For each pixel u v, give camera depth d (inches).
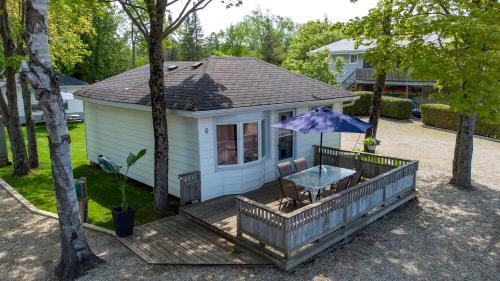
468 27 357.4
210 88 439.8
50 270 295.4
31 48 252.7
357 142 816.3
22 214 415.8
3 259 312.7
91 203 450.3
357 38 537.0
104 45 1605.6
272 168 493.4
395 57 462.3
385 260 307.9
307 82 580.7
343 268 294.4
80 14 568.7
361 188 354.6
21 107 1023.0
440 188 496.4
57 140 271.0
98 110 586.9
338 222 330.6
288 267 284.5
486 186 504.1
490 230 366.6
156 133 395.5
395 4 478.0
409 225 380.2
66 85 1112.8
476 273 289.1
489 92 364.8
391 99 1139.9
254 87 481.7
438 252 322.7
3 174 583.8
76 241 286.0
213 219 367.9
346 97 573.9
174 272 287.3
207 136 410.3
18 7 616.4
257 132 455.2
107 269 292.4
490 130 851.4
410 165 434.9
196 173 408.8
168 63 684.7
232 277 279.6
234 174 436.8
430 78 393.7
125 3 367.6
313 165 562.9
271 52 2080.5
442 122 975.6
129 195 478.9
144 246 327.9
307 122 378.3
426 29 406.0
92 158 629.6
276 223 286.7
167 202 414.9
